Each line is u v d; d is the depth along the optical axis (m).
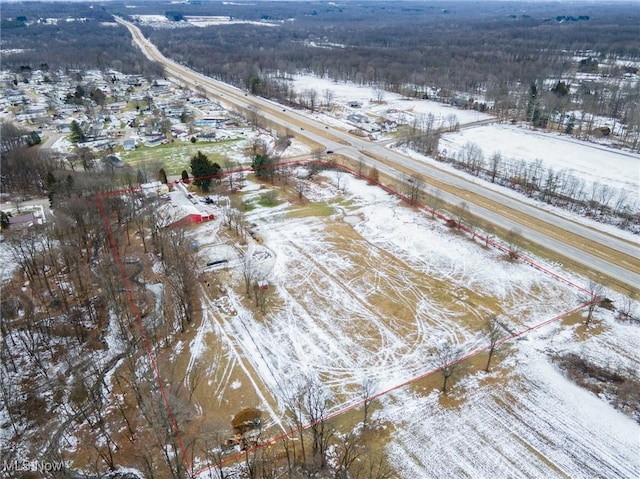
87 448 41.56
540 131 130.88
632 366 49.31
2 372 50.28
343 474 37.62
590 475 38.41
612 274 64.81
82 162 105.75
